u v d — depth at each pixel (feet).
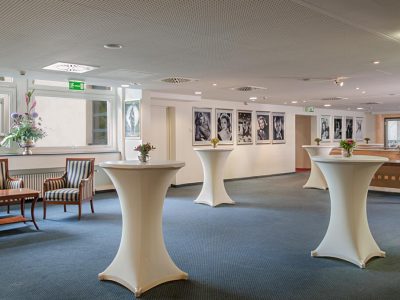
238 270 12.47
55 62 17.40
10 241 15.90
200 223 19.17
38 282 11.46
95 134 29.43
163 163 11.43
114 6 9.95
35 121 26.03
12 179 20.94
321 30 12.20
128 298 10.37
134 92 28.55
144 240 11.12
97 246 15.16
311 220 19.77
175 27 11.80
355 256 12.98
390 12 10.50
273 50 15.02
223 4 9.80
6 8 10.14
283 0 9.53
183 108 33.14
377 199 26.45
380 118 57.11
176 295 10.55
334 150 34.81
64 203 20.18
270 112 41.50
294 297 10.36
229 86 25.94
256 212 21.93
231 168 37.42
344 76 21.59
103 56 16.12
